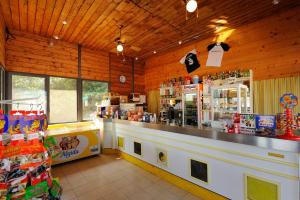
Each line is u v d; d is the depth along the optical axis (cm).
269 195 185
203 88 464
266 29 383
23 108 423
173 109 534
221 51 464
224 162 227
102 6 316
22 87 427
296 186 167
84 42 505
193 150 266
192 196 258
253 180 198
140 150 376
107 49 571
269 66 380
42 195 162
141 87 715
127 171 352
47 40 466
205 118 453
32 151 160
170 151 305
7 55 403
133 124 389
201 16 361
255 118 207
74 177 325
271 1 315
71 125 498
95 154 448
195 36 477
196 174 261
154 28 414
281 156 177
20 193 147
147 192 271
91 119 554
